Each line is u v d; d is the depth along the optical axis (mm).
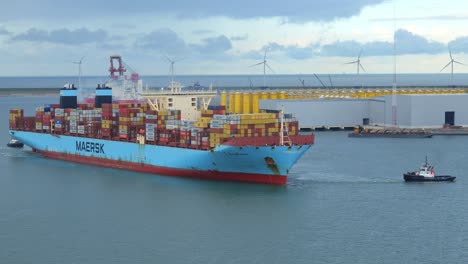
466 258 68500
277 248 71500
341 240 73875
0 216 84562
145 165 111000
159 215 83688
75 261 68250
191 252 70500
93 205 89188
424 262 67500
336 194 93562
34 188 100562
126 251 70938
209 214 83688
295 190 95750
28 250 71562
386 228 77875
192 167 103000
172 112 109062
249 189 96250
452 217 82188
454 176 104750
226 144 96250
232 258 68750
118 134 117625
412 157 127312
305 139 98438
